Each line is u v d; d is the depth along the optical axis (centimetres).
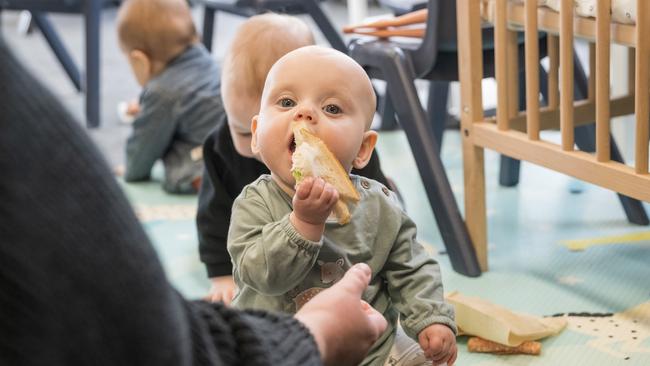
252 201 98
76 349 44
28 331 42
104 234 46
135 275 47
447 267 158
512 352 126
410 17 173
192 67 206
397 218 101
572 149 138
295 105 95
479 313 128
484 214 154
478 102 153
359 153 101
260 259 89
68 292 44
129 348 46
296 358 60
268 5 220
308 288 96
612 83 208
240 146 128
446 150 222
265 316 64
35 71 46
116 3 262
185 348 51
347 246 97
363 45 167
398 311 102
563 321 134
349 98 95
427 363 101
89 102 255
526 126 154
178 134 207
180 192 205
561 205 185
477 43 151
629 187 128
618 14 127
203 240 138
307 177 88
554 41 163
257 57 122
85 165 46
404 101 158
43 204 43
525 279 151
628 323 133
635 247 162
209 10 241
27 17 382
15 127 42
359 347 70
